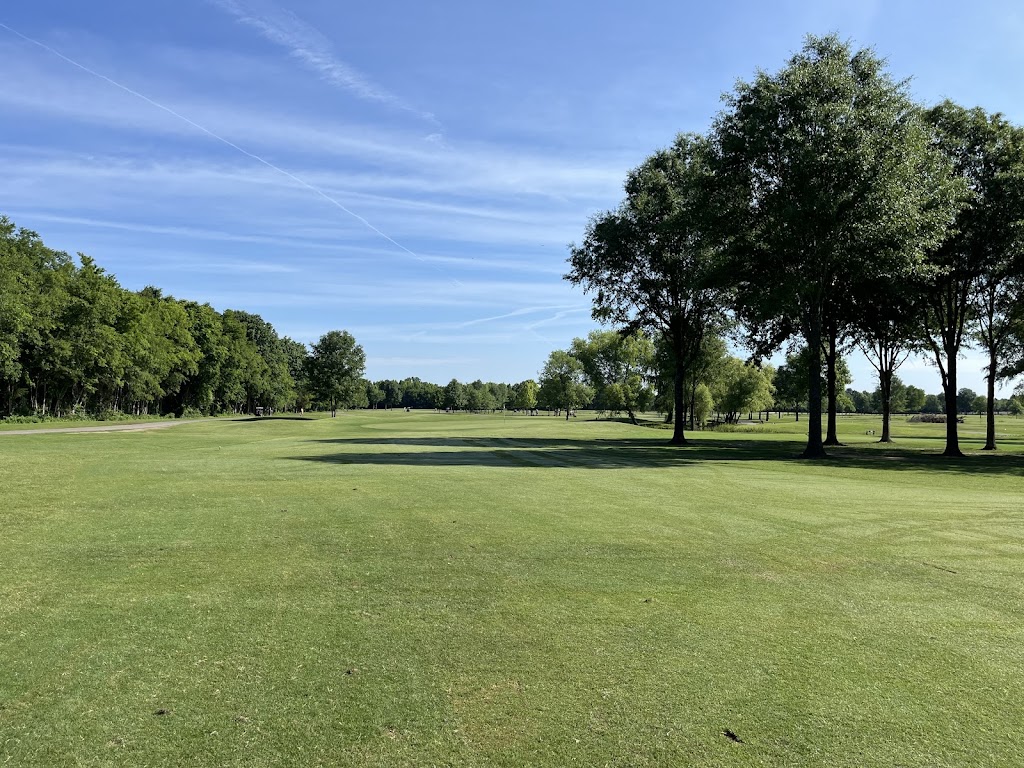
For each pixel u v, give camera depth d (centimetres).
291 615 652
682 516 1212
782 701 477
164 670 519
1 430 4441
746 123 2973
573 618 651
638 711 460
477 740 419
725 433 6500
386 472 1933
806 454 3183
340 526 1093
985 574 825
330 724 437
